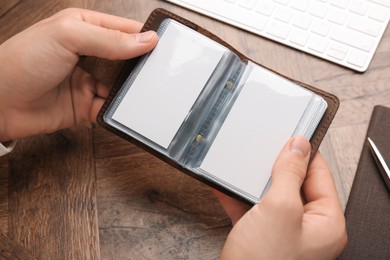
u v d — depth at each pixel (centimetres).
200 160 50
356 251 54
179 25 51
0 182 61
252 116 49
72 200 60
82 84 62
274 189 45
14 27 66
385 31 61
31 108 59
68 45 53
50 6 66
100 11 66
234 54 50
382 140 58
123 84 51
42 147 63
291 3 62
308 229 48
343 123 60
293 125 48
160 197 60
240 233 46
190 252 58
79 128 63
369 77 61
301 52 62
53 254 59
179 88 49
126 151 62
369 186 56
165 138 49
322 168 53
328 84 61
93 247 59
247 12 63
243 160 48
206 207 59
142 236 59
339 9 61
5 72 54
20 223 60
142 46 50
